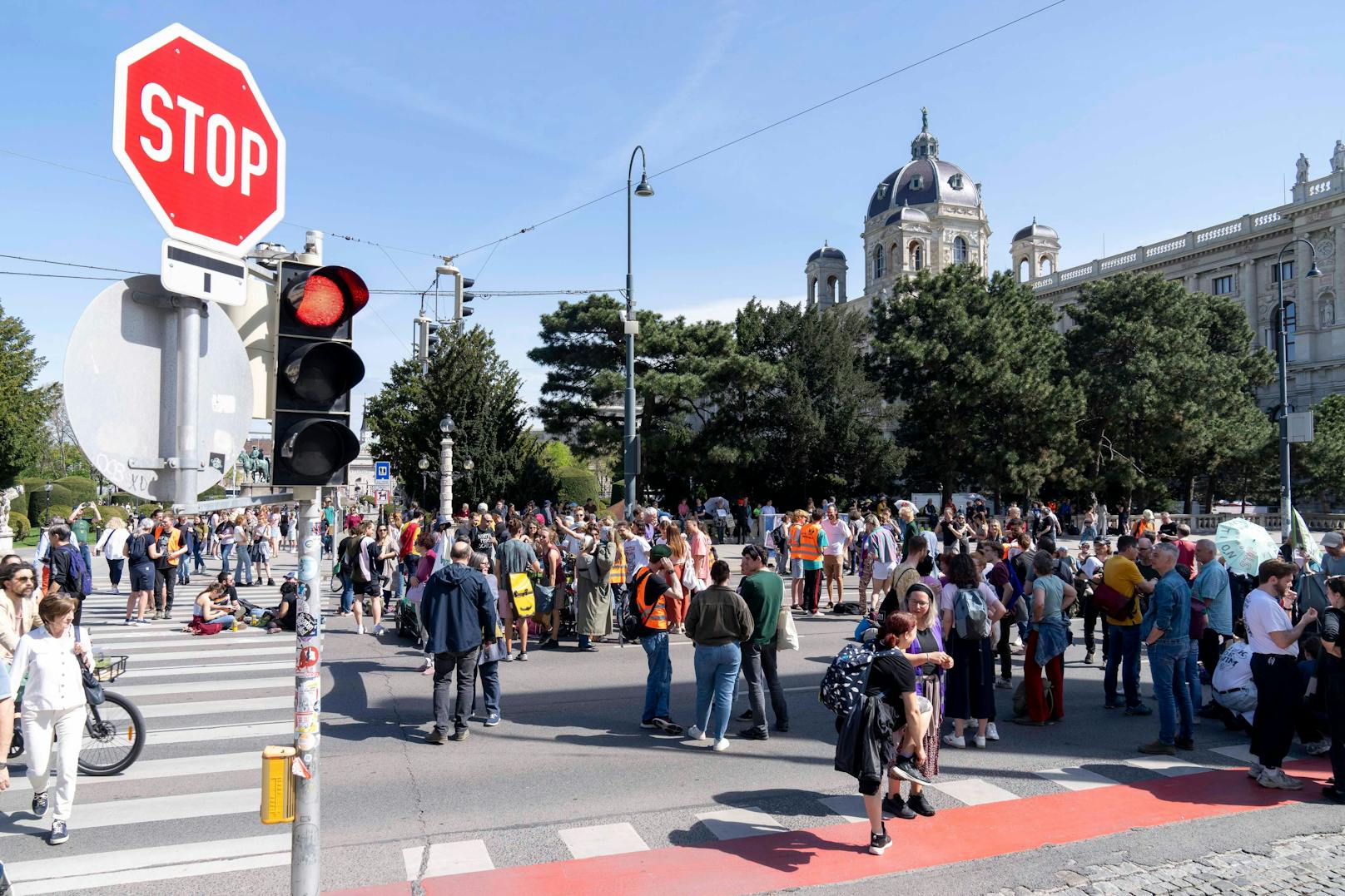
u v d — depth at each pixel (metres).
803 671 11.09
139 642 12.88
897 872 5.23
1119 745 7.97
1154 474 43.50
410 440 32.00
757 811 6.24
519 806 6.34
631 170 21.50
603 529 12.84
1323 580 8.97
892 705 5.62
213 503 3.43
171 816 6.08
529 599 11.75
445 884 5.05
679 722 8.72
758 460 38.94
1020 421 38.56
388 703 9.45
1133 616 9.05
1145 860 5.42
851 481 40.22
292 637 13.42
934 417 40.22
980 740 7.89
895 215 84.94
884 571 14.74
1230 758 7.60
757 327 41.34
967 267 41.38
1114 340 42.59
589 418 43.94
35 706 5.67
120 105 3.05
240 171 3.51
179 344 3.28
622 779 6.96
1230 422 41.59
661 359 42.16
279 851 5.52
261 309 3.85
